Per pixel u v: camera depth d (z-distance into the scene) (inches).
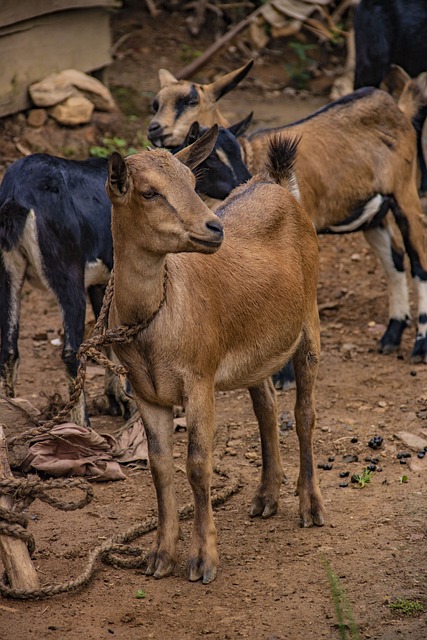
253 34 1144.8
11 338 501.4
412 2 820.0
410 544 414.0
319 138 612.7
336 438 525.0
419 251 640.4
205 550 390.9
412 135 648.4
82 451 485.7
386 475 482.0
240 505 457.1
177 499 464.8
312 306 442.6
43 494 381.1
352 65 1075.9
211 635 351.9
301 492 435.5
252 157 588.4
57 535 428.1
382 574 391.5
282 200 438.0
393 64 832.9
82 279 504.1
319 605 370.6
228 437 530.6
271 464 443.8
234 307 394.6
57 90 900.0
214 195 554.9
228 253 403.9
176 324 368.8
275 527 434.3
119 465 496.1
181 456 511.5
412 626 356.8
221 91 698.2
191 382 376.2
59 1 906.7
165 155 351.6
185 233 343.3
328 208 617.6
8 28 871.1
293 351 427.5
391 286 655.8
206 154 380.2
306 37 1198.9
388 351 650.8
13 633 352.5
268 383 441.4
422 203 837.8
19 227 487.8
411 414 552.1
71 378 501.0
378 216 639.8
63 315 496.7
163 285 366.6
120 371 372.2
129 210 348.5
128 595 380.5
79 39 942.4
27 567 378.6
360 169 622.5
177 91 682.8
